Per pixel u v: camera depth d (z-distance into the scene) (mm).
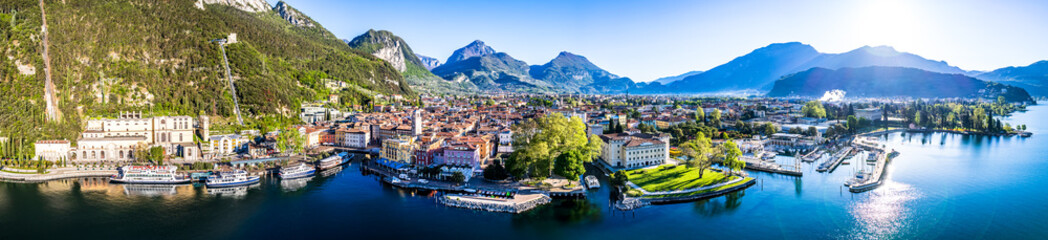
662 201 179375
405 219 160500
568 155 197750
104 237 143125
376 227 153125
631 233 148625
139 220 158125
